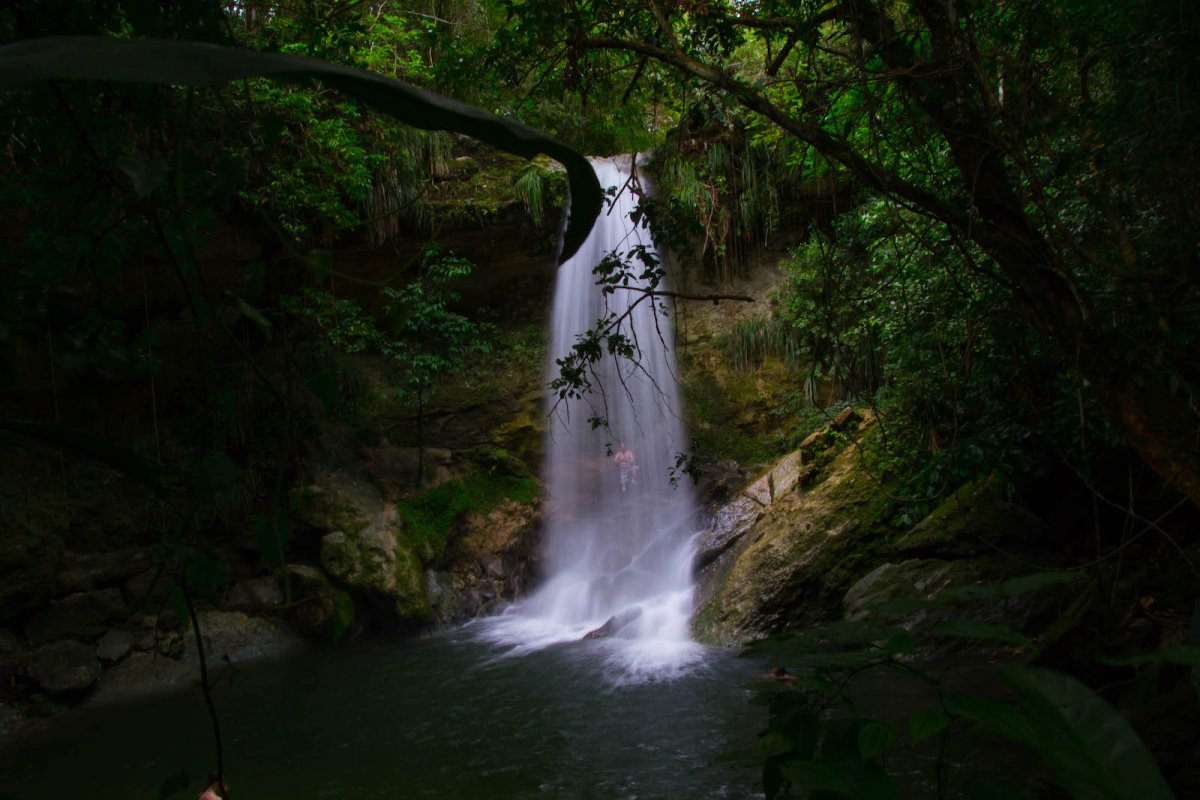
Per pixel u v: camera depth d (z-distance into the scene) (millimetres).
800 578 10031
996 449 6652
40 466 11297
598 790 6164
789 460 13156
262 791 6586
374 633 12055
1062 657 6301
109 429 12070
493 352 15539
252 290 1174
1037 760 5551
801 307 13570
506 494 14211
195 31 1688
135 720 8742
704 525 13367
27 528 10266
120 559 11039
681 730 7289
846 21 4727
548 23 4965
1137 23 3764
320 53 6160
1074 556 8648
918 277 6707
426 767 6875
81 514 11281
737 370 15523
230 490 1111
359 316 13266
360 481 13109
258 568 11766
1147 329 4070
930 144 4785
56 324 1576
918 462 8906
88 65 526
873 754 1125
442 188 13844
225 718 8562
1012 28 4129
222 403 1230
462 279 15117
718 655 9625
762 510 12320
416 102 680
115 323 1690
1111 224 4176
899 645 1280
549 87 6391
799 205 14695
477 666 10016
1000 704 1159
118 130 1961
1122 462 8070
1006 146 3674
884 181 3809
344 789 6531
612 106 8188
